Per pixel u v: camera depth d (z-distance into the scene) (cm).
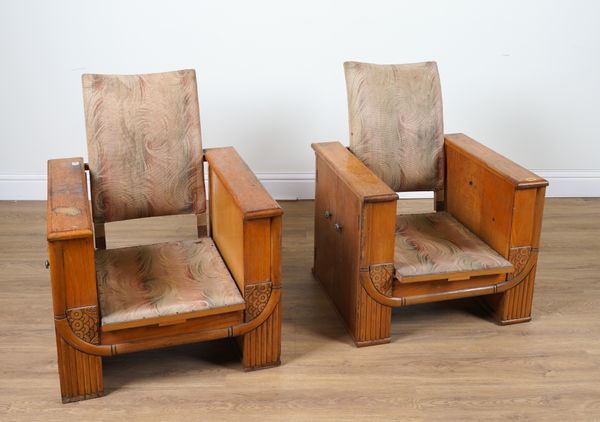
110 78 255
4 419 216
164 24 354
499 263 257
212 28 355
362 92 278
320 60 364
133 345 222
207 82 365
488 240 270
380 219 240
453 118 381
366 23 360
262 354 241
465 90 376
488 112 381
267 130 375
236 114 371
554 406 226
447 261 254
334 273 277
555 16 366
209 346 256
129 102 254
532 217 257
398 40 364
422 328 270
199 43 358
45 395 228
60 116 366
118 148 253
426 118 285
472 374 242
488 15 363
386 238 244
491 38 367
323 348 256
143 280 234
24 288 290
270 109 371
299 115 373
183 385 234
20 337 258
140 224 352
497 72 374
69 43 354
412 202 385
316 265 303
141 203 260
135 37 355
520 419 220
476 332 267
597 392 233
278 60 363
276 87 367
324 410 223
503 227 260
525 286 267
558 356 252
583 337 264
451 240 271
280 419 219
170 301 223
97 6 348
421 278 247
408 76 285
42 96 362
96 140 252
